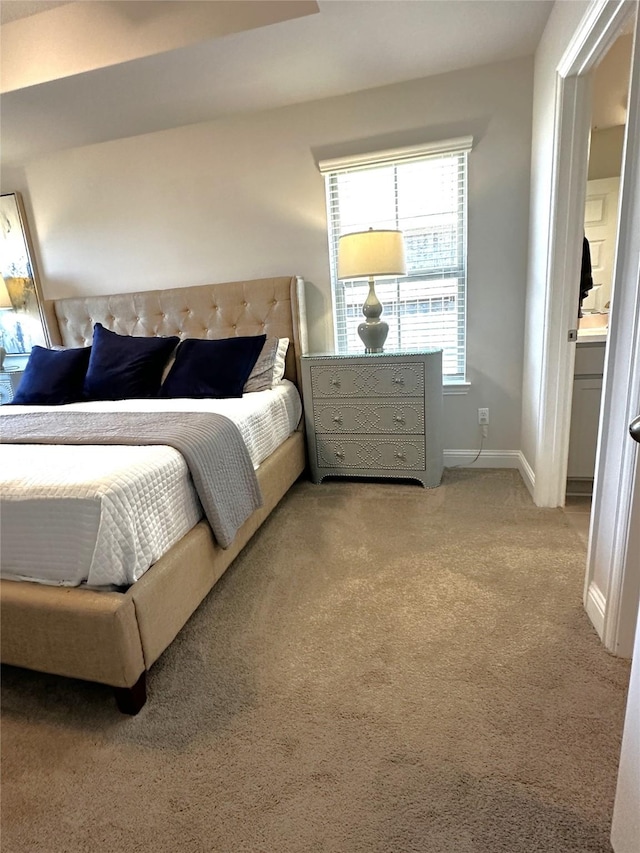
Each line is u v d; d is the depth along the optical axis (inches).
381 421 108.2
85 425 76.5
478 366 116.0
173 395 105.1
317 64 94.4
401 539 86.2
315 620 65.5
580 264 84.6
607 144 105.8
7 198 135.0
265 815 40.3
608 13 59.1
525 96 100.3
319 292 121.6
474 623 62.6
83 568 50.2
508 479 111.6
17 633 51.4
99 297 131.4
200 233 126.0
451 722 48.1
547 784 41.4
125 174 126.9
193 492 65.8
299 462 112.4
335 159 111.0
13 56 92.4
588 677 52.7
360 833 38.4
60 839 39.6
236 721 50.0
